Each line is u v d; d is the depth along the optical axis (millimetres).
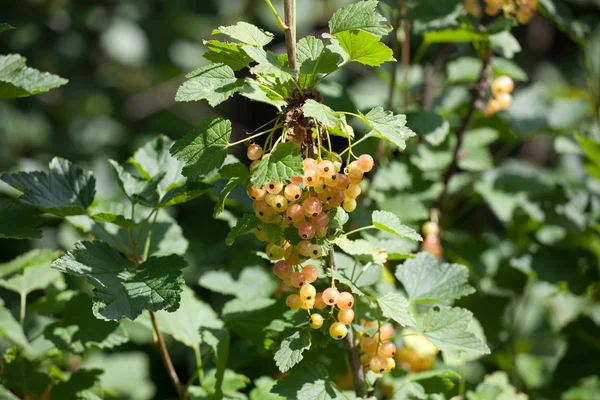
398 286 1322
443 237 1420
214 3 2396
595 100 1476
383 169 1360
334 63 1092
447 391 1168
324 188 1084
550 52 2303
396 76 1464
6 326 1233
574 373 1380
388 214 1105
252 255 1276
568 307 1505
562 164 1708
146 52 2359
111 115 2396
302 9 2293
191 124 2504
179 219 2117
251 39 1084
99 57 2412
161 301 1095
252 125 2459
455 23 1327
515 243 1454
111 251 1134
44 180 1167
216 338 1185
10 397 1197
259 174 1061
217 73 1085
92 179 1188
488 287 1418
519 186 1454
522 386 1419
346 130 1078
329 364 1229
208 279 1258
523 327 1501
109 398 1423
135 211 1232
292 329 1119
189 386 1198
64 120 2342
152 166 1208
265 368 1271
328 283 1134
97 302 1085
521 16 1341
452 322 1135
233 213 1290
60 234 1656
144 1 2412
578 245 1411
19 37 2275
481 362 1423
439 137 1306
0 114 2221
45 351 1253
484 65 1340
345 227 1276
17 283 1234
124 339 1203
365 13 1078
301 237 1082
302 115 1082
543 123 1509
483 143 1422
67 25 2344
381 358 1113
